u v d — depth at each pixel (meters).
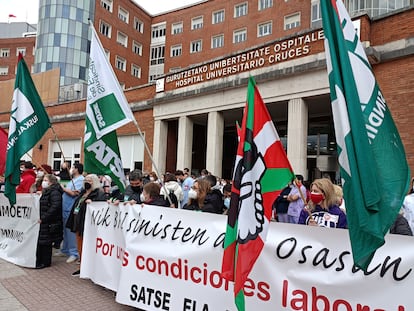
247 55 11.92
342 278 2.82
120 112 4.83
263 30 33.12
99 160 4.88
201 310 3.54
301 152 10.31
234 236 2.74
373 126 2.50
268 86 11.26
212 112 13.05
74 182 7.20
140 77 41.31
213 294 3.49
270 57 11.23
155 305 3.86
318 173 14.41
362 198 2.20
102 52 4.97
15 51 52.09
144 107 16.05
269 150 2.88
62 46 39.78
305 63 10.25
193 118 14.91
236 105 12.21
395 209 2.30
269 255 3.18
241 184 2.77
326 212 3.73
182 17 39.44
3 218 6.77
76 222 5.59
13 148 5.51
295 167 10.33
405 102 8.74
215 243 3.56
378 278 2.68
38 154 21.25
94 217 5.03
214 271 3.51
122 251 4.43
